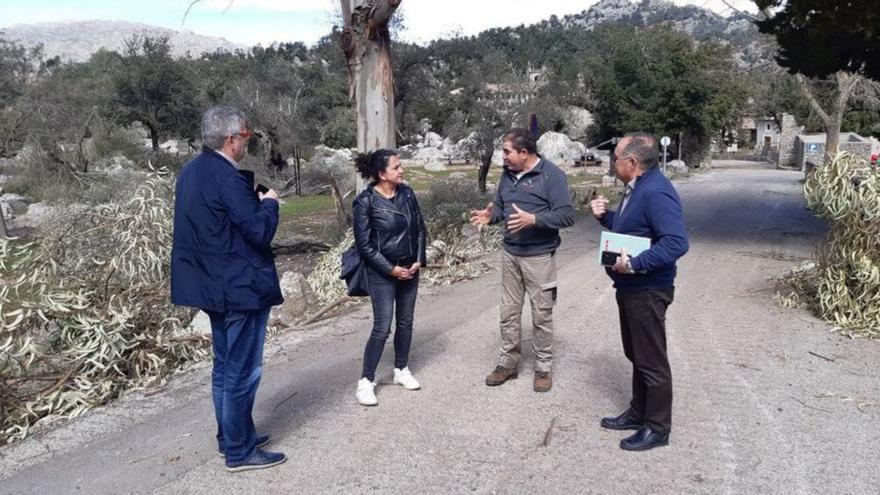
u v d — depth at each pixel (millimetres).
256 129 37438
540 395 4719
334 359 5828
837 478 3510
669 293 3672
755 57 45875
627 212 3699
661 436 3846
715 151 69688
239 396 3609
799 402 4543
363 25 10453
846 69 14383
